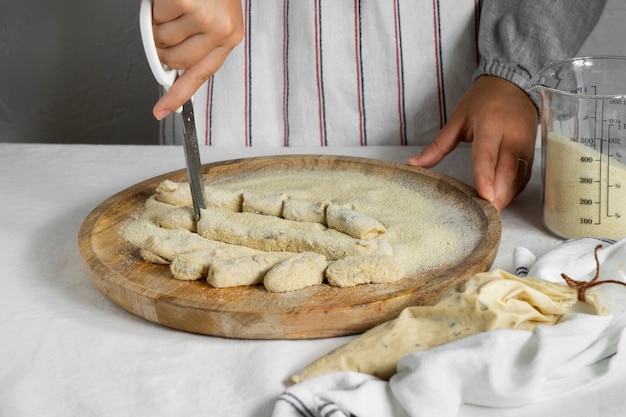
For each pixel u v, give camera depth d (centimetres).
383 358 67
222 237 90
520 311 69
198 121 141
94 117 206
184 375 70
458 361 63
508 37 120
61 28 197
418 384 62
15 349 76
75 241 100
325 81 136
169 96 85
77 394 68
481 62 123
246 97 140
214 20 82
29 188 118
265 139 141
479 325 68
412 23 133
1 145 137
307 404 63
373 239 88
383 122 138
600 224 90
